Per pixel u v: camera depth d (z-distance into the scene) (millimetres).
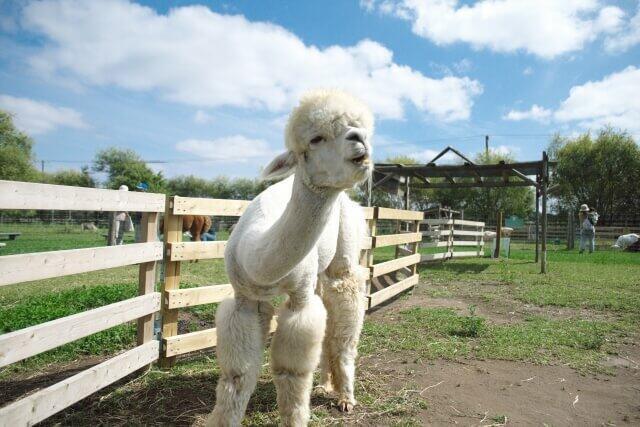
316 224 2355
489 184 15281
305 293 2992
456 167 14023
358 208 4176
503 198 38750
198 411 3488
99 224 31453
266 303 3012
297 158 2363
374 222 6852
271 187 3377
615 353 5141
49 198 2980
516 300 8211
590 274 11656
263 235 2561
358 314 3836
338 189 2307
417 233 9148
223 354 2789
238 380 2758
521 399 3877
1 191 2639
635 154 38062
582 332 5930
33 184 2861
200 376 4172
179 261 4445
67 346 4781
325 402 3766
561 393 4016
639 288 9414
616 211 39875
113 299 6523
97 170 57094
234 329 2797
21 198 2777
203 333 4637
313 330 2906
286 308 3027
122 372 3742
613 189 39312
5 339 2627
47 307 5949
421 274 11781
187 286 7695
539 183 14227
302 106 2334
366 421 3436
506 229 19438
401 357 4867
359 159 2168
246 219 3051
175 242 4336
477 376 4371
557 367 4652
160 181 30469
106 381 3541
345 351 3760
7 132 41719
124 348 4910
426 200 41219
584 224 19047
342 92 2391
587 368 4625
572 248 22250
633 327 6258
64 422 3268
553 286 9656
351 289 3836
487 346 5227
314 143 2242
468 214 40656
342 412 3576
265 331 2971
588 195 40469
